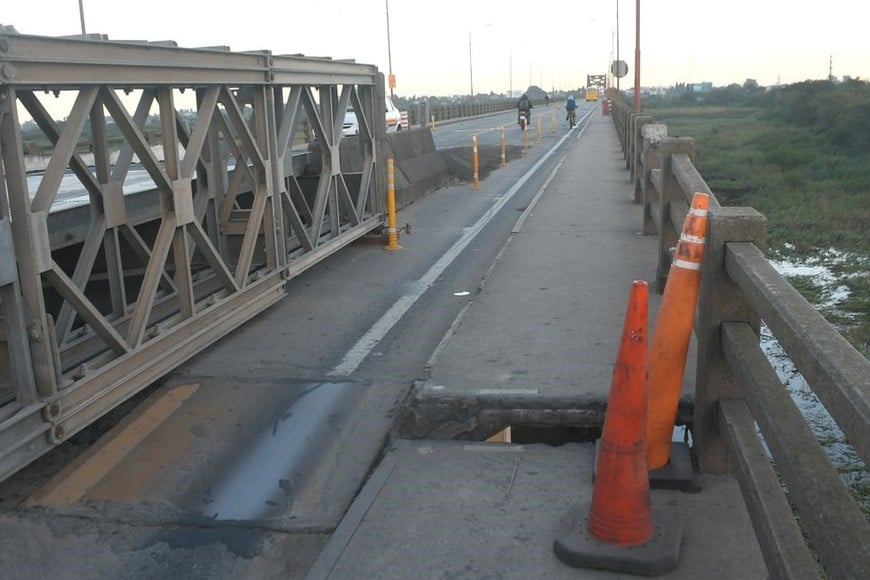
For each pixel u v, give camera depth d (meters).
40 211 4.50
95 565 3.98
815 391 2.46
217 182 8.09
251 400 5.81
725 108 86.69
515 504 4.00
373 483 4.29
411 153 17.67
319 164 11.49
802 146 35.06
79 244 8.06
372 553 3.62
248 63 7.08
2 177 4.33
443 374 5.57
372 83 11.16
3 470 4.21
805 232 15.90
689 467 4.07
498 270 8.94
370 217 11.30
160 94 5.82
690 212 4.00
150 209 7.52
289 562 3.96
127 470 4.86
